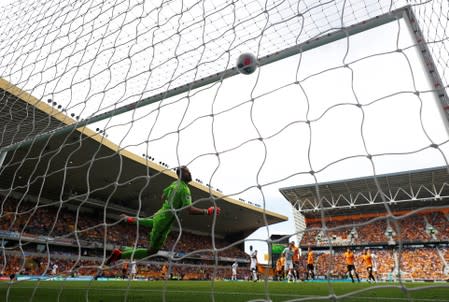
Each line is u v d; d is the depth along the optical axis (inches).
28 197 1111.0
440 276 1140.5
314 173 95.2
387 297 207.8
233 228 1929.1
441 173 1063.6
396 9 172.4
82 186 1119.0
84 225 1227.2
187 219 1598.2
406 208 1380.4
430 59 175.9
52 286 295.9
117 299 186.2
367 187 1213.1
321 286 389.7
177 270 1317.7
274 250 962.1
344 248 1370.6
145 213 1475.1
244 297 218.4
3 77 246.8
